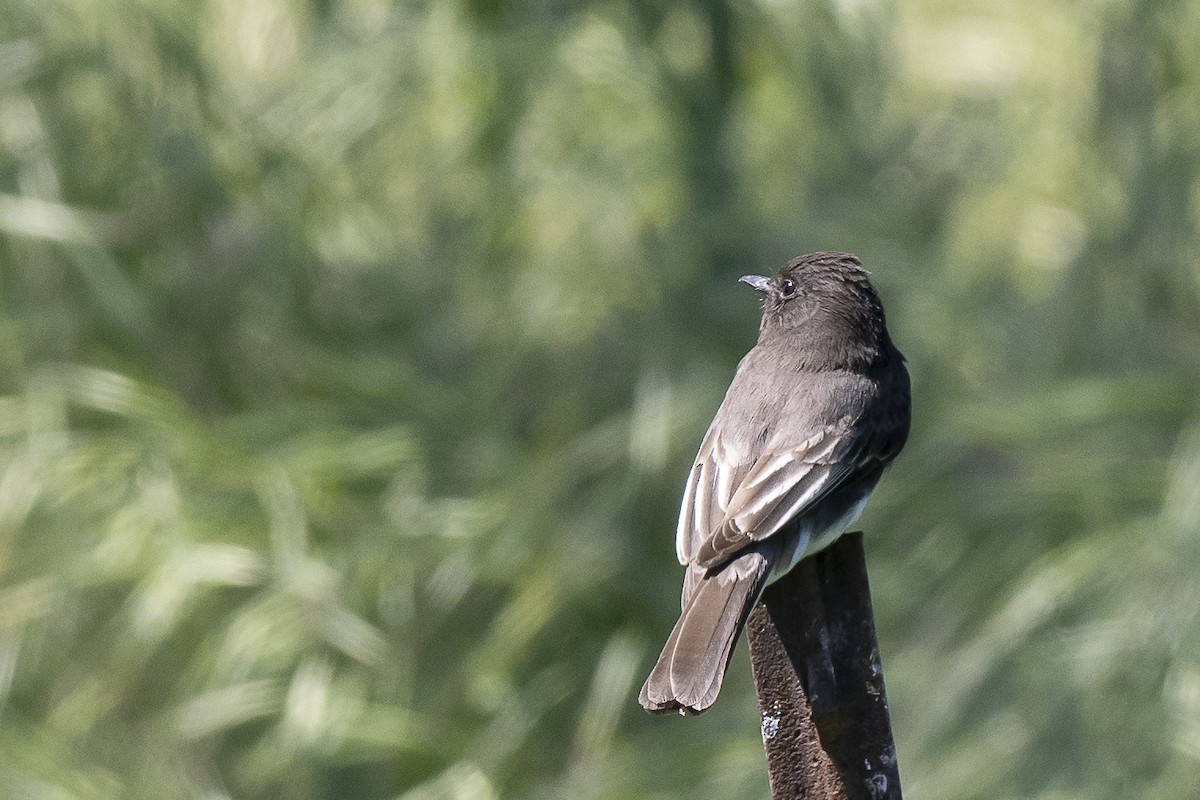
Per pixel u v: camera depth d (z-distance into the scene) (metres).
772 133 13.35
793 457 6.90
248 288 12.46
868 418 7.18
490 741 11.76
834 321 7.49
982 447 12.71
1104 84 12.76
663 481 12.27
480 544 11.95
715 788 11.48
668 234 12.58
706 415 12.05
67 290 12.20
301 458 11.77
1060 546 11.85
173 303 12.33
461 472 12.35
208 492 11.88
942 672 11.45
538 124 12.70
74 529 11.68
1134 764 10.59
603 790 11.52
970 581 12.11
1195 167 12.53
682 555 6.65
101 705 11.79
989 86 13.87
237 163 12.41
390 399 12.42
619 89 12.51
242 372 12.57
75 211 11.88
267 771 11.59
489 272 12.64
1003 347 12.98
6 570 11.55
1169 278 12.52
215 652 11.48
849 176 13.30
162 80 12.27
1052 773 10.79
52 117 12.06
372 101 12.46
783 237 12.92
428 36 12.62
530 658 12.16
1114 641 10.73
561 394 12.52
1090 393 11.79
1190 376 11.97
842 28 13.13
